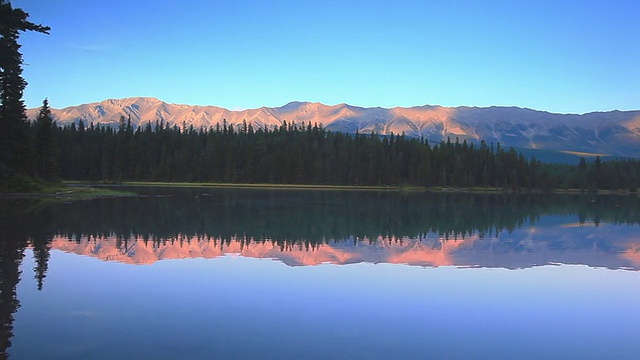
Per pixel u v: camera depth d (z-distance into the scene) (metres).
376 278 21.03
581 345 13.55
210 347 12.38
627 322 15.62
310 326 14.29
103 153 143.88
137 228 36.69
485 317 15.81
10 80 66.19
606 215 60.09
